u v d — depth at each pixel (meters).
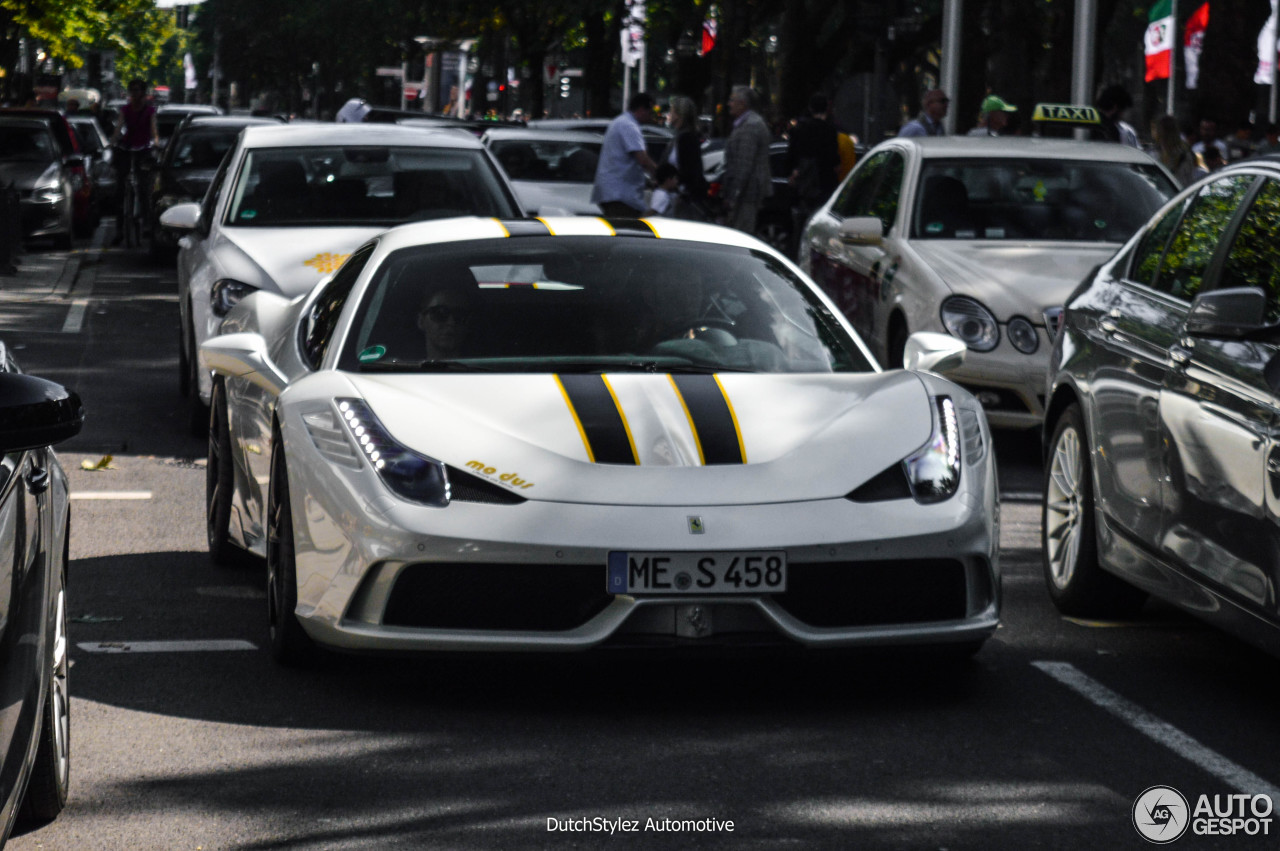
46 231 30.03
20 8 43.34
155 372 16.98
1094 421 8.26
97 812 5.50
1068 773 6.01
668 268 8.06
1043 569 9.28
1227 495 6.80
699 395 7.02
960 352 7.93
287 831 5.34
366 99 92.69
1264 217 7.38
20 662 4.42
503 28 59.50
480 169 14.66
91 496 11.16
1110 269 8.82
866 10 30.86
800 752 6.19
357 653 6.55
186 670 7.19
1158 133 20.77
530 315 7.66
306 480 6.75
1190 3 59.62
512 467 6.54
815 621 6.53
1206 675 7.41
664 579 6.31
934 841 5.30
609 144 21.95
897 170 14.90
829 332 7.88
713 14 53.38
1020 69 36.97
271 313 9.39
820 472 6.63
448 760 6.05
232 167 14.36
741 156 23.86
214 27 111.94
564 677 7.14
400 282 7.83
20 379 4.14
